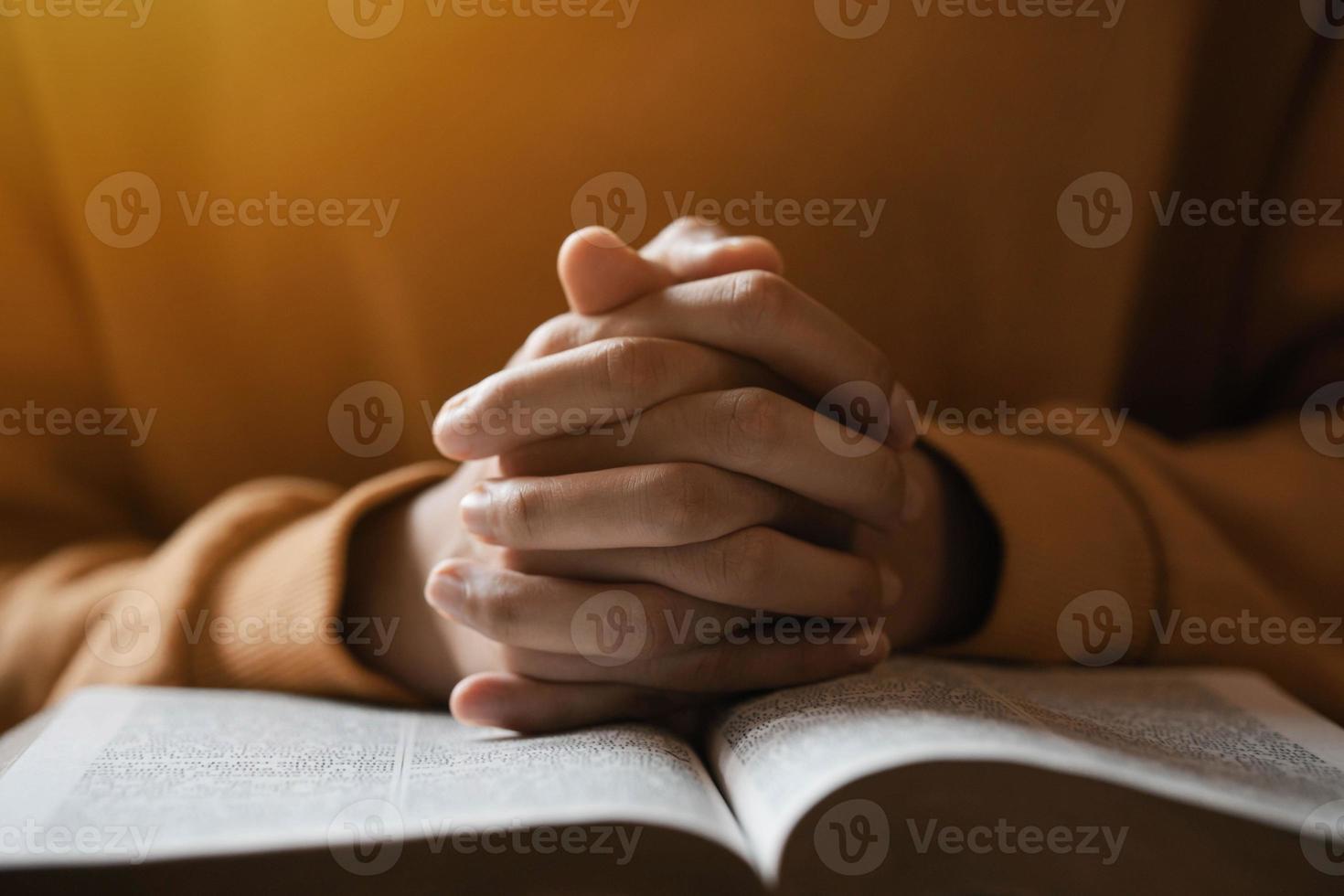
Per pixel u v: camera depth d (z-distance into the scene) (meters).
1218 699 0.61
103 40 0.96
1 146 0.98
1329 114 0.91
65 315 1.02
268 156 0.96
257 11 0.93
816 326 0.57
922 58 0.92
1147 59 0.93
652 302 0.59
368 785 0.45
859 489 0.57
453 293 0.95
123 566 0.84
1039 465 0.72
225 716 0.58
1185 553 0.69
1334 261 0.89
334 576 0.66
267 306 1.00
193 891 0.38
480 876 0.39
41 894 0.37
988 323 0.96
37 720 0.60
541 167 0.93
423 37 0.92
